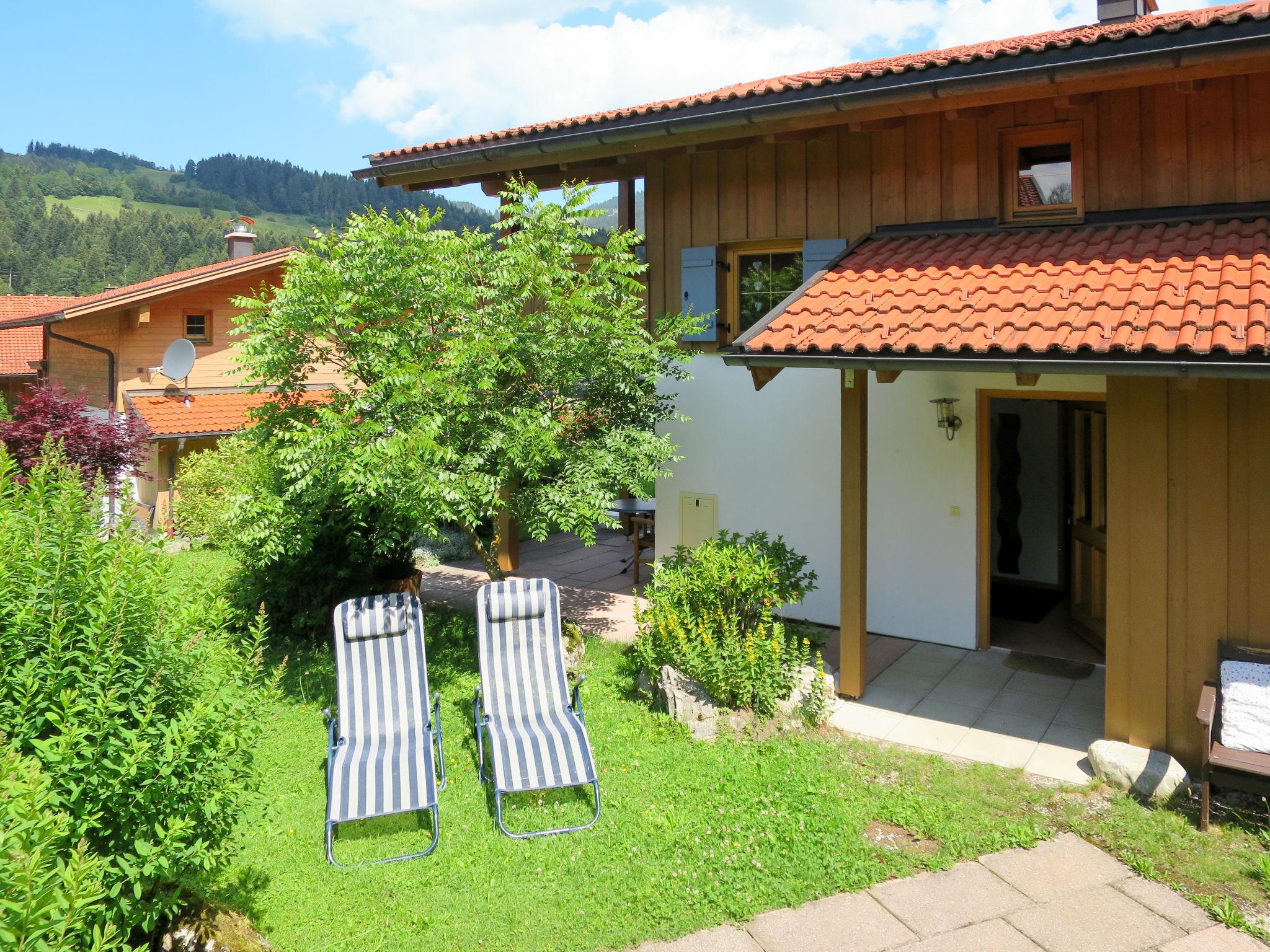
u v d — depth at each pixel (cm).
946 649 984
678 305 1138
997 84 784
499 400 930
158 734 432
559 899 540
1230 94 805
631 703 837
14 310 2980
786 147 1048
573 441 959
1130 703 689
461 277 940
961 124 941
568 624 978
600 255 974
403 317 909
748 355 761
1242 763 581
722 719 764
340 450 801
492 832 623
